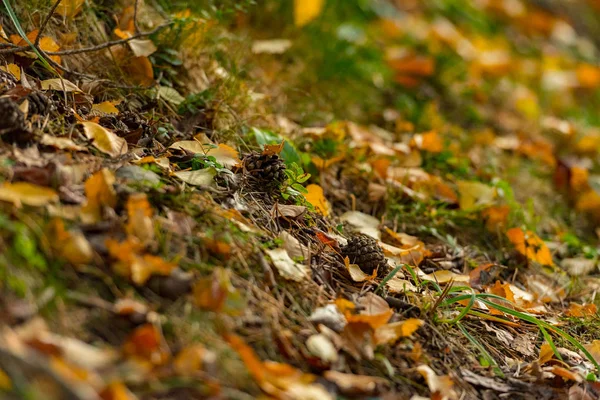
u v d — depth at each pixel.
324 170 2.00
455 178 2.15
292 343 1.60
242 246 1.66
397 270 1.72
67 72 1.84
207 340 1.56
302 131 2.07
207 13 2.08
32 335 1.50
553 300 1.91
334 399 1.56
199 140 1.87
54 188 1.61
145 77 1.93
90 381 1.48
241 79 2.08
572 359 1.74
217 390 1.52
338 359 1.60
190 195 1.68
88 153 1.69
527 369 1.70
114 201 1.62
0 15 1.85
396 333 1.64
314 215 1.82
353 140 2.12
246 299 1.61
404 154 2.13
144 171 1.67
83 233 1.59
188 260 1.61
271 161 1.79
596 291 1.95
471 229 2.03
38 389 1.46
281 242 1.68
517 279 1.95
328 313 1.63
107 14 2.00
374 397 1.58
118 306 1.55
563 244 2.09
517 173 2.29
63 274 1.55
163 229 1.63
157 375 1.51
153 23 2.02
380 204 2.01
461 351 1.69
